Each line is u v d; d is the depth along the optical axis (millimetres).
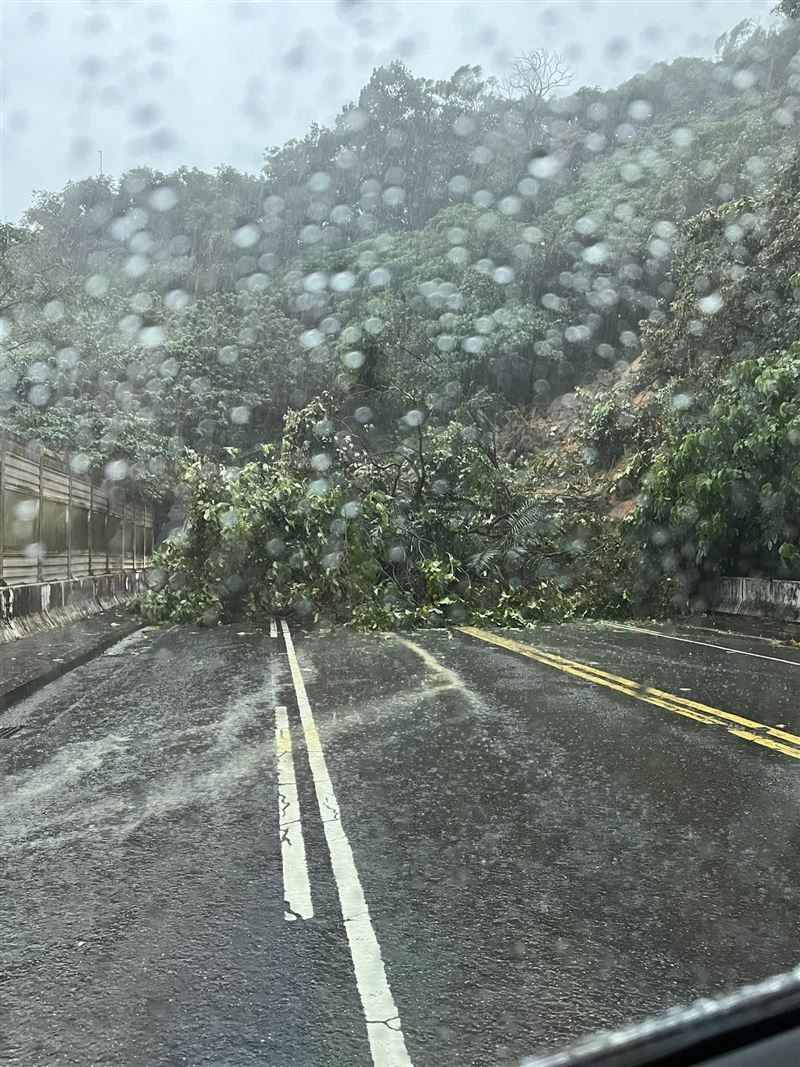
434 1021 3158
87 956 3697
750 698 9961
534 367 58938
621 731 8188
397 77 91562
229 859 4879
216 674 12039
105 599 23812
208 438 47344
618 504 34281
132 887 4473
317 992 3373
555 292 62125
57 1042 3031
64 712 9328
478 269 62062
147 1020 3172
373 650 14742
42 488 18750
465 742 7750
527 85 90750
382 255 69500
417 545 21781
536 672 12031
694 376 29016
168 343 50656
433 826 5453
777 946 3777
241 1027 3119
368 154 90875
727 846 5070
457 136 89750
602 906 4211
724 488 21328
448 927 3973
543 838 5223
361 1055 2939
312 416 23766
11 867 4789
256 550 20078
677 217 55219
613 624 20172
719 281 31109
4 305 37344
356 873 4656
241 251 82125
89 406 34656
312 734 8102
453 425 24906
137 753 7449
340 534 20281
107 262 80875
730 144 58625
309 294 69188
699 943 3807
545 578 22078
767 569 23141
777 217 29406
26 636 16109
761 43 79188
